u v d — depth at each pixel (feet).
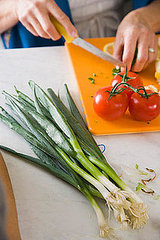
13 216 1.68
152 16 3.29
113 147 2.22
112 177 1.89
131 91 2.41
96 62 2.98
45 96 2.17
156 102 2.29
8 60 2.89
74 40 2.63
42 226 1.80
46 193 1.93
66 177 1.94
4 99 2.47
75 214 1.86
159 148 2.24
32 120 2.19
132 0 3.86
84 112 2.44
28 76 2.74
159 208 1.90
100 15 3.87
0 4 3.21
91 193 1.89
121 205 1.78
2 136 2.20
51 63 2.94
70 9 3.74
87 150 1.99
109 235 1.77
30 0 2.71
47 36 2.81
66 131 2.03
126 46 2.83
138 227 1.81
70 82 2.75
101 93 2.31
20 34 3.49
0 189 1.07
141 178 2.04
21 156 2.06
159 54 3.11
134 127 2.33
